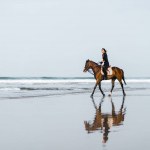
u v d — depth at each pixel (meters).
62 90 34.28
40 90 34.12
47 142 7.04
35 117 11.80
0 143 6.94
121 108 15.48
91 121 10.65
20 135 7.98
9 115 12.41
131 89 38.56
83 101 19.67
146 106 16.55
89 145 6.64
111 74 23.17
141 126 9.45
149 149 6.17
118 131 8.48
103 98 22.39
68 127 9.34
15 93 28.33
